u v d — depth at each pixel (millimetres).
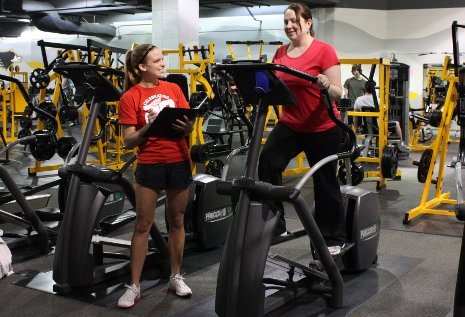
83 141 3314
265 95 2650
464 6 15102
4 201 4219
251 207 2641
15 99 11477
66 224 3260
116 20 19578
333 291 3037
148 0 14289
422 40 15609
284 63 3213
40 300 3203
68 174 3355
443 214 5176
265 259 2629
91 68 3209
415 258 3994
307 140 3271
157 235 3459
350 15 15594
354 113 6801
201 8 18172
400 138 9344
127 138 3027
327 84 2766
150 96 3127
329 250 3238
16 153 10133
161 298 3236
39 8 15633
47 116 5246
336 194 3322
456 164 4500
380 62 6438
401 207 5727
